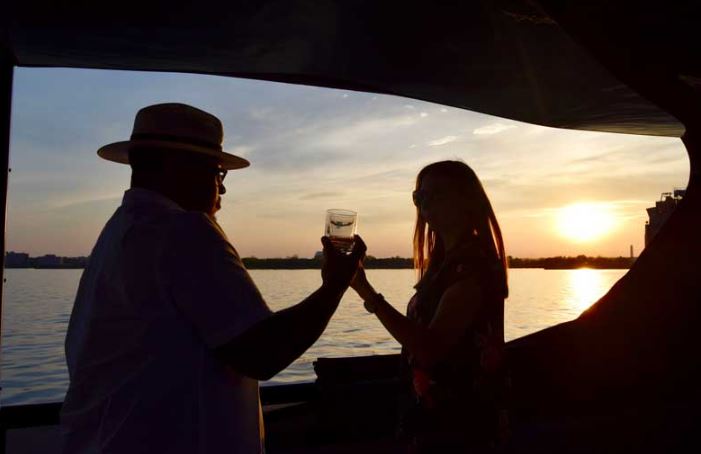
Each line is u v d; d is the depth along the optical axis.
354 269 1.37
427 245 2.05
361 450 3.55
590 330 4.55
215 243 1.25
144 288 1.22
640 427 3.95
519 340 4.60
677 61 4.41
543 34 4.00
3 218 3.42
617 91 5.09
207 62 4.17
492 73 4.68
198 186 1.39
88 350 1.27
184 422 1.20
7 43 3.51
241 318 1.19
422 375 1.72
